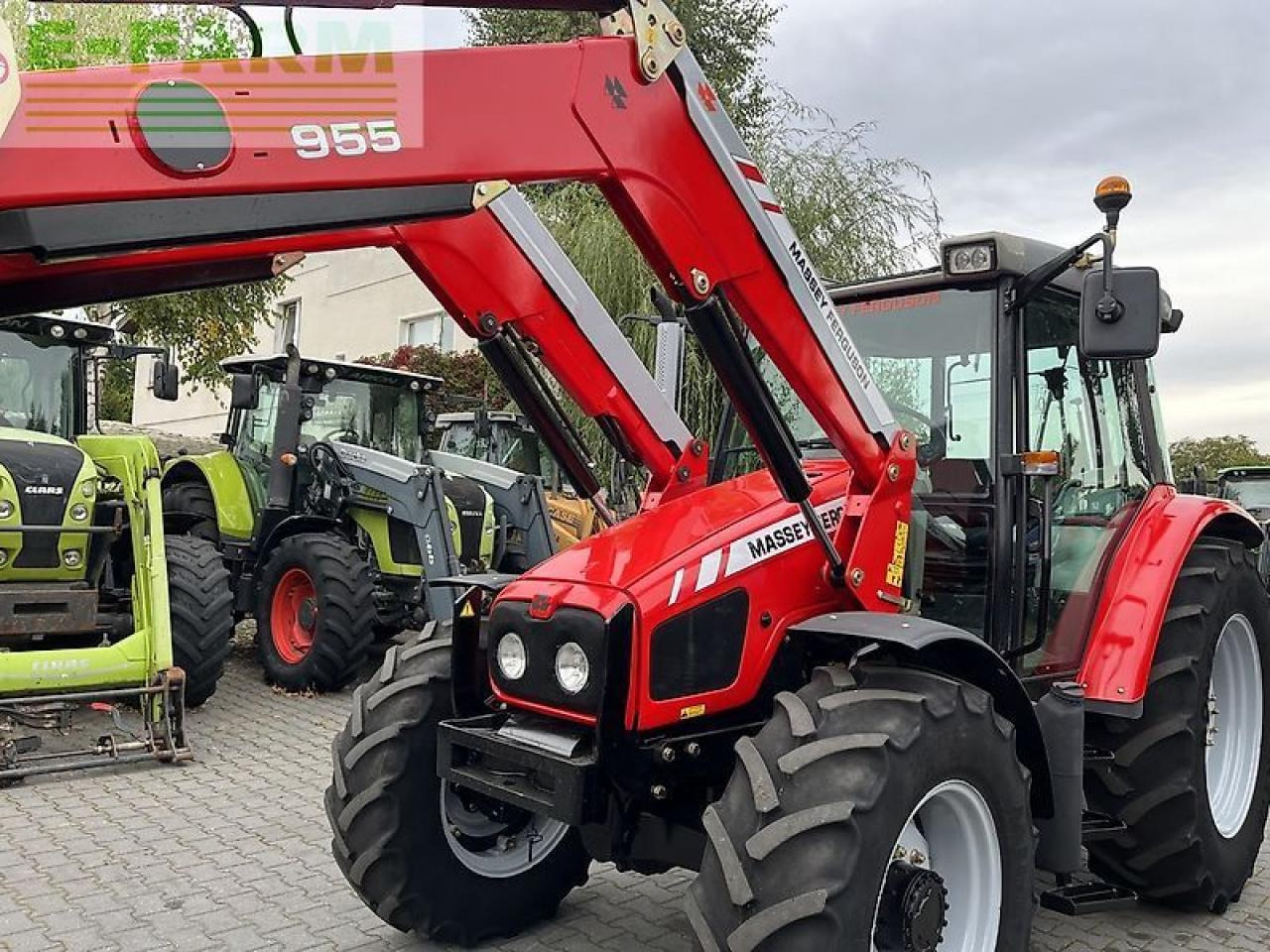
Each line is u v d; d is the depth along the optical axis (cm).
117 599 636
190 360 1360
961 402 353
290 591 775
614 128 254
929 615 356
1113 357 304
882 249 1191
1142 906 405
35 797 500
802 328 291
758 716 302
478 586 329
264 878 407
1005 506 338
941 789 262
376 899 331
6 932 354
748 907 237
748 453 405
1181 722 365
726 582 289
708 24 1712
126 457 626
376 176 212
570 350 355
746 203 277
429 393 943
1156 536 388
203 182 189
